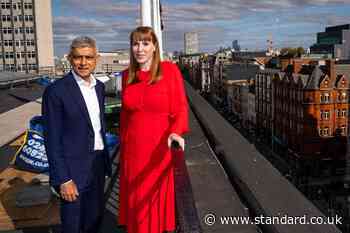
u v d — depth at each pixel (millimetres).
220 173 3611
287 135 71875
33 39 82750
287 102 71438
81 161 2768
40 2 81938
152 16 5988
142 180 2447
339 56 137500
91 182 2840
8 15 81562
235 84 104250
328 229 2121
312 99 64250
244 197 2869
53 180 2674
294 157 68500
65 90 2695
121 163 2633
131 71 2488
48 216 4305
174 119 2369
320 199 56875
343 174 63375
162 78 2412
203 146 4574
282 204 2441
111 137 7004
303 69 73375
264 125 84812
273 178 2914
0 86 23188
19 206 4512
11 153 7270
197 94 8984
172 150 2246
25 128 9930
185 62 176750
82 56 2727
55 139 2672
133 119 2465
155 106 2400
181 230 1519
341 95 63812
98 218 2963
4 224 4133
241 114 100375
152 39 2410
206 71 143500
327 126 65062
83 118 2738
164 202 2449
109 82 13555
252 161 3387
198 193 3125
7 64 82562
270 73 81062
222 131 4621
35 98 17875
